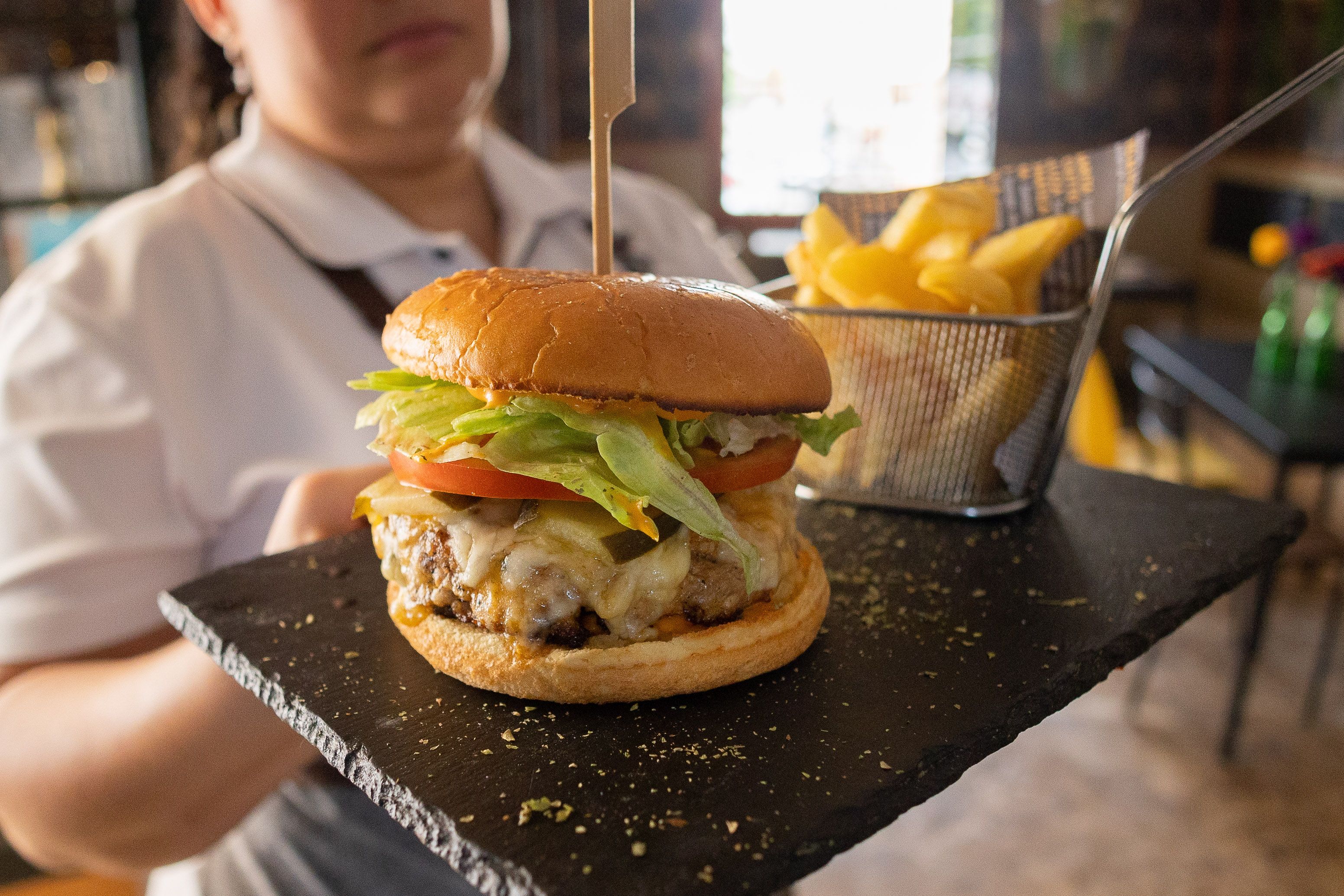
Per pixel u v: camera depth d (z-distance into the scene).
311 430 0.43
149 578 0.39
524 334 0.22
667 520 0.24
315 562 0.32
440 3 0.41
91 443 0.38
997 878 0.70
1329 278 0.89
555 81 1.68
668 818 0.20
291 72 0.42
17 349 0.40
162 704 0.33
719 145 1.74
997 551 0.33
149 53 0.82
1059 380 0.34
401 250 0.45
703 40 1.70
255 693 0.25
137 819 0.34
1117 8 1.72
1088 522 0.35
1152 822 0.75
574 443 0.24
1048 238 0.33
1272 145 1.73
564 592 0.24
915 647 0.27
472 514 0.25
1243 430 0.84
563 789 0.21
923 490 0.36
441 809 0.20
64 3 0.80
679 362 0.23
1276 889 0.67
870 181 1.78
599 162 0.25
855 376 0.35
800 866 0.19
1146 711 0.89
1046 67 1.75
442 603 0.25
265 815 0.42
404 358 0.24
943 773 0.22
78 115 0.84
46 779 0.34
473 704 0.24
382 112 0.43
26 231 0.84
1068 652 0.27
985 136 1.78
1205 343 1.09
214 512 0.42
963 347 0.33
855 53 1.71
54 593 0.37
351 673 0.25
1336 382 0.92
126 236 0.43
